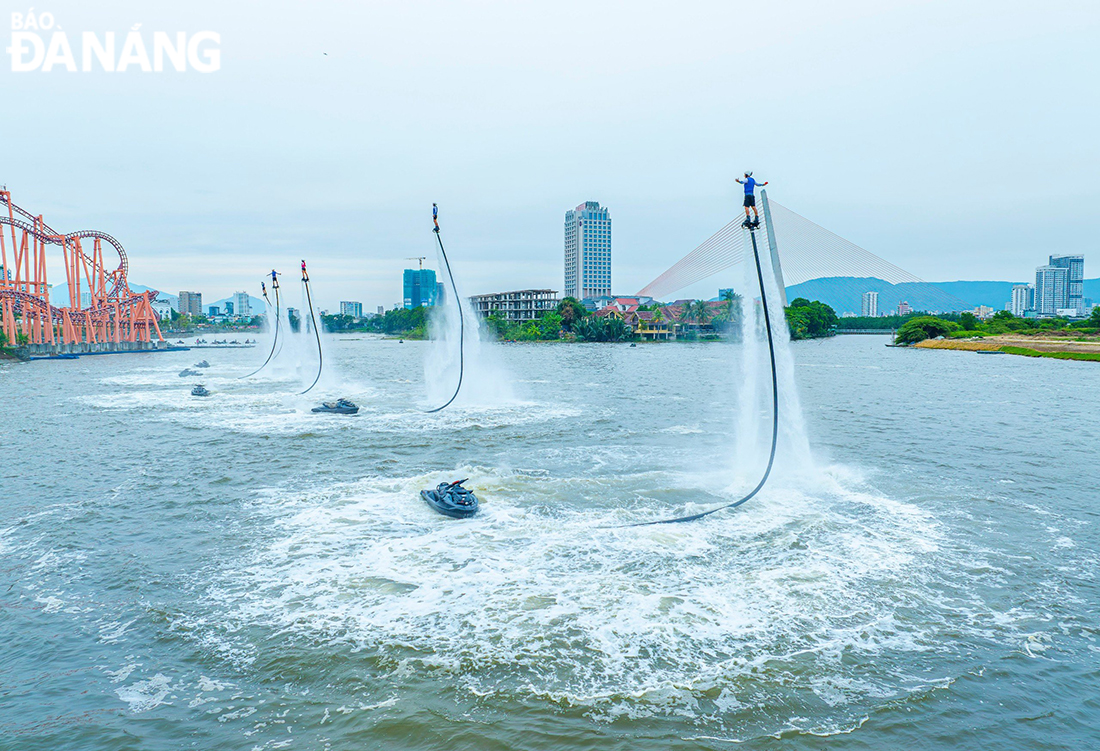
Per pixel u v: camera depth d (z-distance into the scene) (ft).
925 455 160.66
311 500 123.65
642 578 88.74
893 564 93.04
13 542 103.40
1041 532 106.01
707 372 398.42
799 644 72.59
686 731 58.85
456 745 57.21
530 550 98.32
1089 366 446.60
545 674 67.15
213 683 66.33
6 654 71.46
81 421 215.31
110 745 57.31
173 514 116.57
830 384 326.85
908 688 65.00
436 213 246.27
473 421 211.61
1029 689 64.85
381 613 79.41
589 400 264.52
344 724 60.08
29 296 565.94
